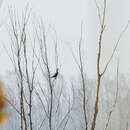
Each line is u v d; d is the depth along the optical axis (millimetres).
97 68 4438
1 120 672
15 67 6086
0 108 683
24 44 6113
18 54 6066
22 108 5594
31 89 6023
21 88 5730
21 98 5637
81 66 4965
